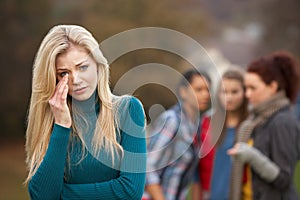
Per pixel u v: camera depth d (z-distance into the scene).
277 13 62.41
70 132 4.39
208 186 8.30
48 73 4.27
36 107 4.42
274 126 6.89
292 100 7.21
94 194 4.37
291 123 6.87
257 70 7.12
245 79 7.37
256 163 6.79
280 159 6.77
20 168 32.59
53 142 4.30
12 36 39.47
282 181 6.73
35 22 39.69
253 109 7.21
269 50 62.47
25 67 40.06
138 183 4.43
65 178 4.43
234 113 7.98
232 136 7.94
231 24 69.81
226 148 7.89
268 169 6.73
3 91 39.75
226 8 71.38
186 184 7.54
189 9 48.56
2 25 39.09
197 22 43.97
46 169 4.28
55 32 4.29
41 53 4.30
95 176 4.42
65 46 4.24
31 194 4.38
